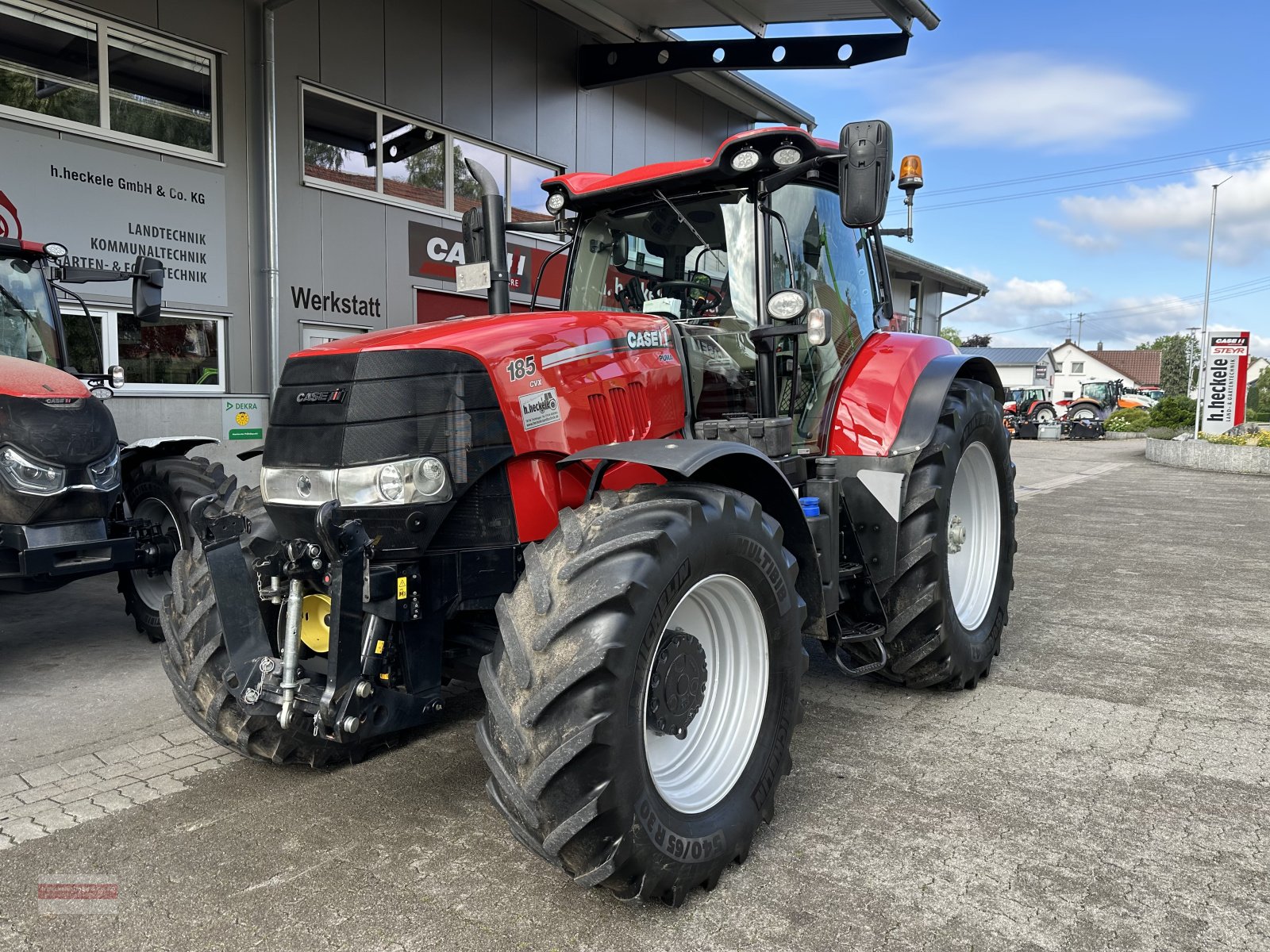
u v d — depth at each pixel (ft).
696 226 11.33
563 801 6.59
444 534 8.43
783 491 8.91
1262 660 14.08
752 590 8.18
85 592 19.88
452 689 12.87
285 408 8.70
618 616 6.70
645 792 6.88
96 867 7.85
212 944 6.70
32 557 13.01
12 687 13.17
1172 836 8.32
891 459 11.30
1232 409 62.18
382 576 7.99
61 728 11.48
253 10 25.49
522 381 8.50
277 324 26.23
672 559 7.09
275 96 25.70
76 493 13.52
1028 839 8.28
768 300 10.63
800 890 7.43
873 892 7.38
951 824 8.56
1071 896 7.30
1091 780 9.57
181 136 24.57
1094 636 15.55
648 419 9.50
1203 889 7.41
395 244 29.76
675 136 41.42
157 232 24.02
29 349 16.38
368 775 9.83
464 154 31.89
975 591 13.21
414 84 29.71
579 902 7.26
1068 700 12.19
